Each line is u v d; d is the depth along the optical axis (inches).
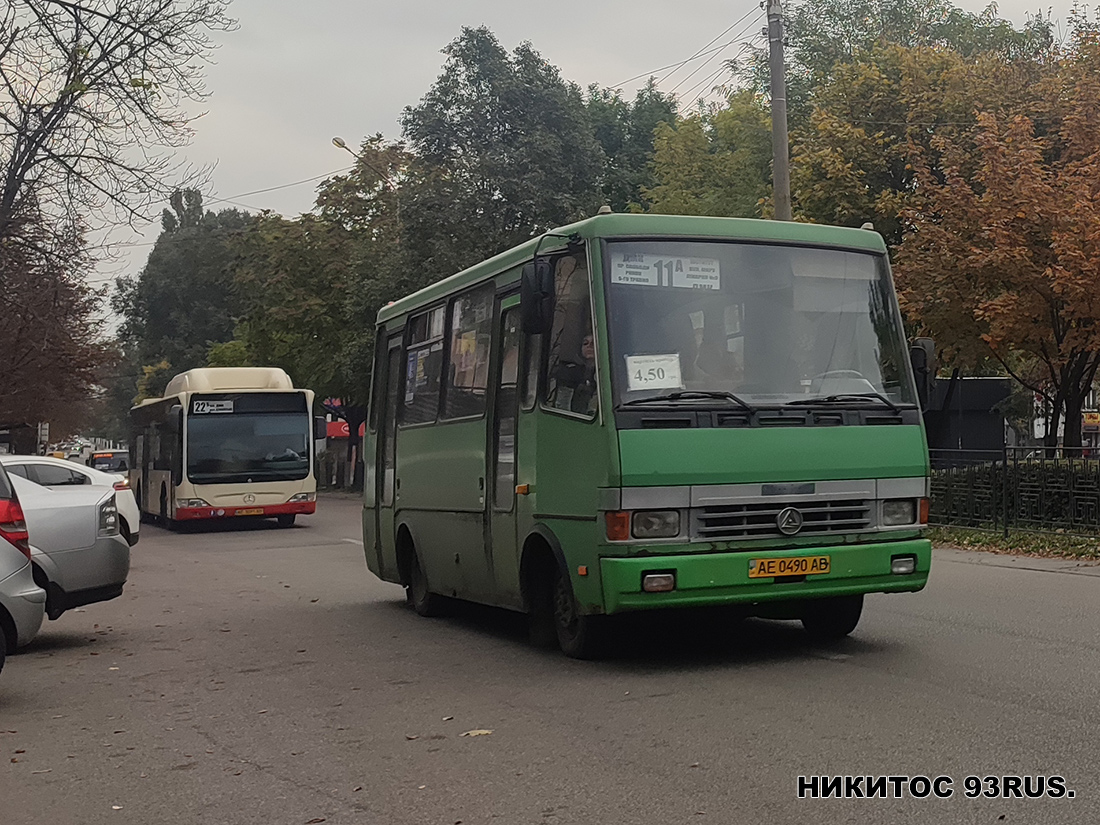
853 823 205.2
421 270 1526.8
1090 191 850.8
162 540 1082.1
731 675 337.7
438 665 384.5
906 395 369.7
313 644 442.0
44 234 840.3
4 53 709.3
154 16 714.8
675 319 349.1
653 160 1857.8
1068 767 232.8
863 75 1148.5
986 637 390.6
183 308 3262.8
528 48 1534.2
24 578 360.5
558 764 252.2
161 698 350.6
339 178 1953.7
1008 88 1071.0
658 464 332.8
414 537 502.9
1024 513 717.3
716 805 217.8
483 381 427.8
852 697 301.7
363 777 251.1
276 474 1178.6
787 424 346.9
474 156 1501.0
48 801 244.8
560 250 368.2
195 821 226.7
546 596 395.9
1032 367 1445.6
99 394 1681.8
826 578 345.4
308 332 1948.8
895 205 1058.7
